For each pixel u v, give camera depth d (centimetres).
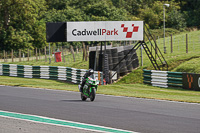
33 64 10256
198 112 3200
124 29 6706
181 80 6012
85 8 19400
